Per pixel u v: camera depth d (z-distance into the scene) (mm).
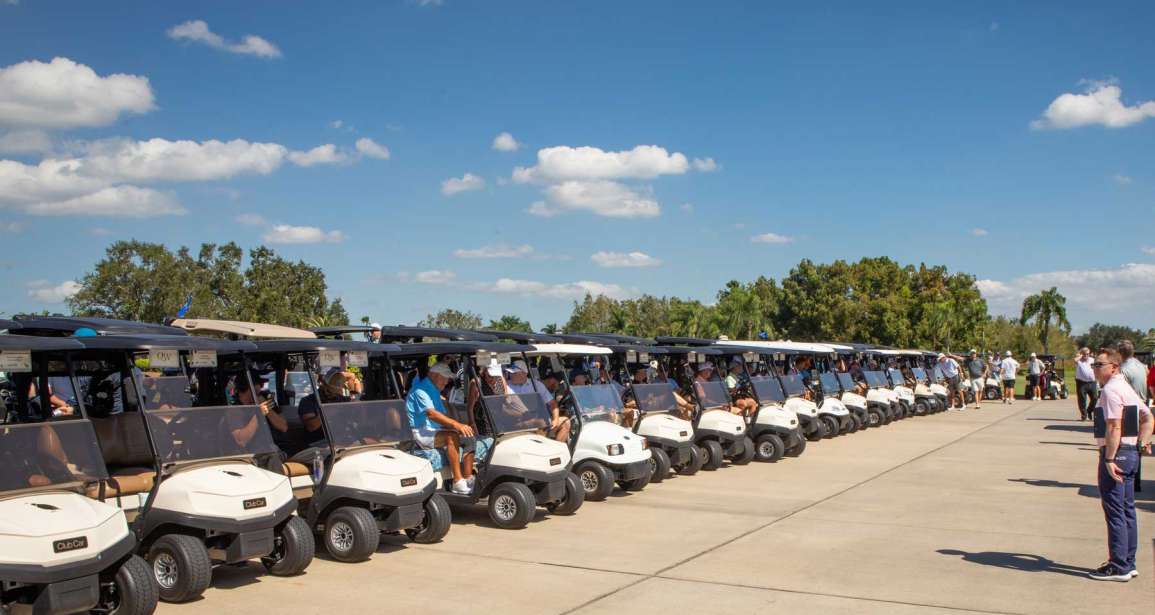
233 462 6336
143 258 44750
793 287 53750
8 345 5316
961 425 18859
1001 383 28188
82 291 43469
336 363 7285
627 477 9680
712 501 9711
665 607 5859
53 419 5742
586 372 10461
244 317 50250
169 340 6156
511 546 7570
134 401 6648
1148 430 6488
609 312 55688
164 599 5805
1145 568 6828
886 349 21562
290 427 7922
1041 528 8344
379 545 7559
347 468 6984
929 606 5883
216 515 5824
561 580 6504
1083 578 6555
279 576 6500
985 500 9820
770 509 9273
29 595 4922
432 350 8234
